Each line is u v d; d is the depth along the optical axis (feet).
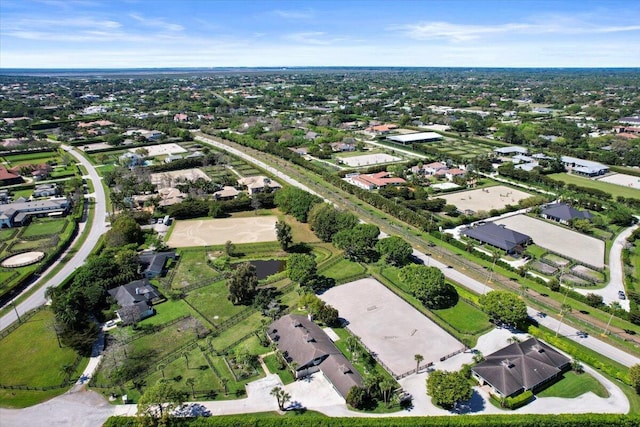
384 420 242.17
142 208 603.67
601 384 280.31
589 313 358.64
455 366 298.97
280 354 303.89
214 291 400.26
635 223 558.15
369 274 427.74
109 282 385.70
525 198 650.84
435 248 485.56
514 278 415.44
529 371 276.21
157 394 244.22
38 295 391.04
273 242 505.66
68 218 572.10
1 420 254.88
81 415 258.78
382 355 310.24
